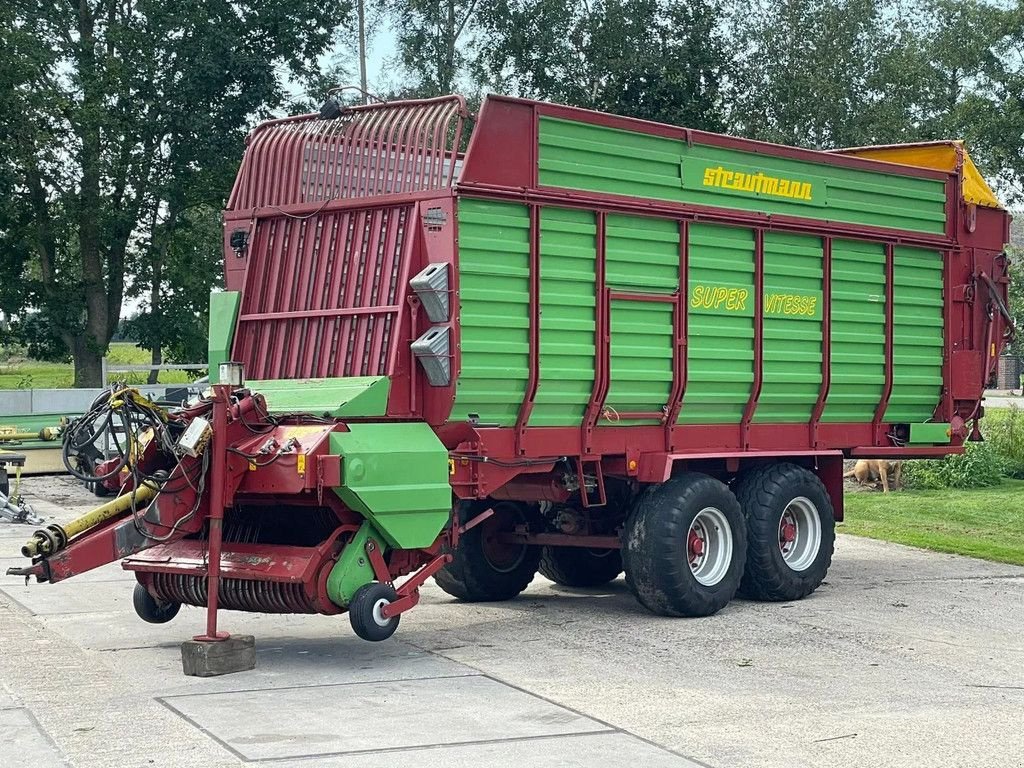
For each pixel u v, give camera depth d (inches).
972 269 513.7
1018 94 1272.1
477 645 363.9
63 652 348.2
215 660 318.0
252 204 400.2
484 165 358.9
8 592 449.7
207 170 1217.4
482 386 362.0
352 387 348.5
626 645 363.9
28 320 1274.6
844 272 465.1
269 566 327.6
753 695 302.2
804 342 451.2
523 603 448.5
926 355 498.0
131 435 322.0
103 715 277.0
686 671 328.8
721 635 379.2
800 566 446.6
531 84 1145.4
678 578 401.4
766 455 441.7
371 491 328.8
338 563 329.4
